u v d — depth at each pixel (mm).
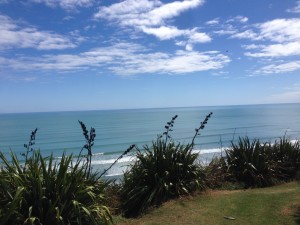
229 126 91625
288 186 9219
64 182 5270
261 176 9438
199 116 156125
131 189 7707
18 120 142500
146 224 6230
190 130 78875
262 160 9750
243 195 7840
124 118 150750
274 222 6023
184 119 131500
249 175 9617
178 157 8281
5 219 4484
